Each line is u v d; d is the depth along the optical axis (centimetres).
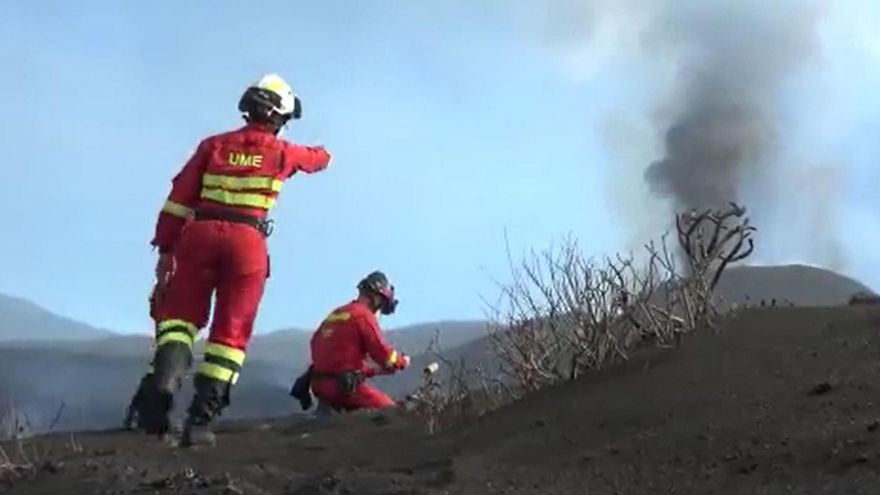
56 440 682
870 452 426
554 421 552
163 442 649
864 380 510
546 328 677
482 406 677
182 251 639
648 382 572
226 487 472
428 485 465
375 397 947
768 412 491
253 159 643
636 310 667
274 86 655
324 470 546
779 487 415
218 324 639
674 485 436
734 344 605
